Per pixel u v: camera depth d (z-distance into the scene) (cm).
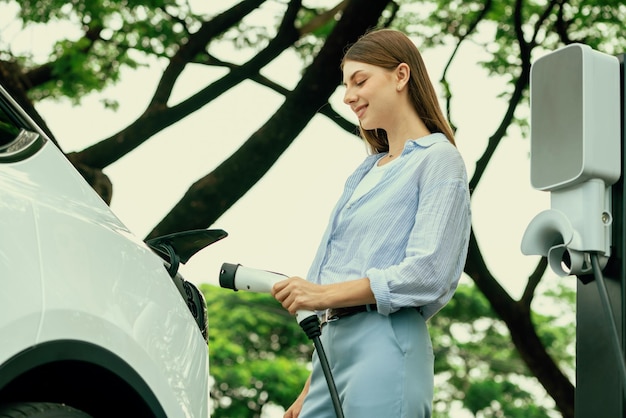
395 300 255
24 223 204
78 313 206
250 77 736
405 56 278
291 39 744
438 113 280
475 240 867
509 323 891
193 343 242
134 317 222
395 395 256
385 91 276
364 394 257
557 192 287
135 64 757
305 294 261
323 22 765
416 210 268
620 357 259
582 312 286
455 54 863
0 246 196
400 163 272
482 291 886
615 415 275
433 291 259
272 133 690
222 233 254
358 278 267
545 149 288
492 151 854
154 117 701
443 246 260
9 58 698
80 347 205
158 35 748
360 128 297
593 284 284
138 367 219
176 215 668
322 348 260
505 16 863
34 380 214
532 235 289
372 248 267
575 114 279
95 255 218
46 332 198
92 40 743
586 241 278
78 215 221
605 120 279
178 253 254
